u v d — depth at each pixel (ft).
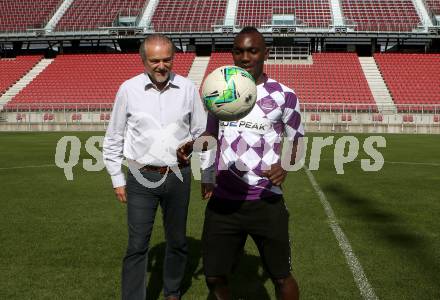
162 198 12.81
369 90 101.86
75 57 119.96
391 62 110.83
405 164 44.09
